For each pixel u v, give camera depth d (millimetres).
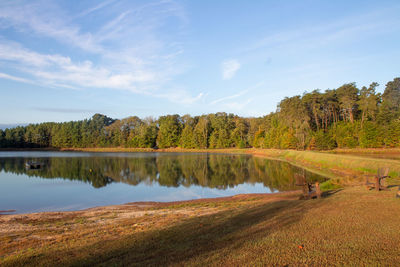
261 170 43656
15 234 12109
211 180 35125
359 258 5582
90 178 37125
